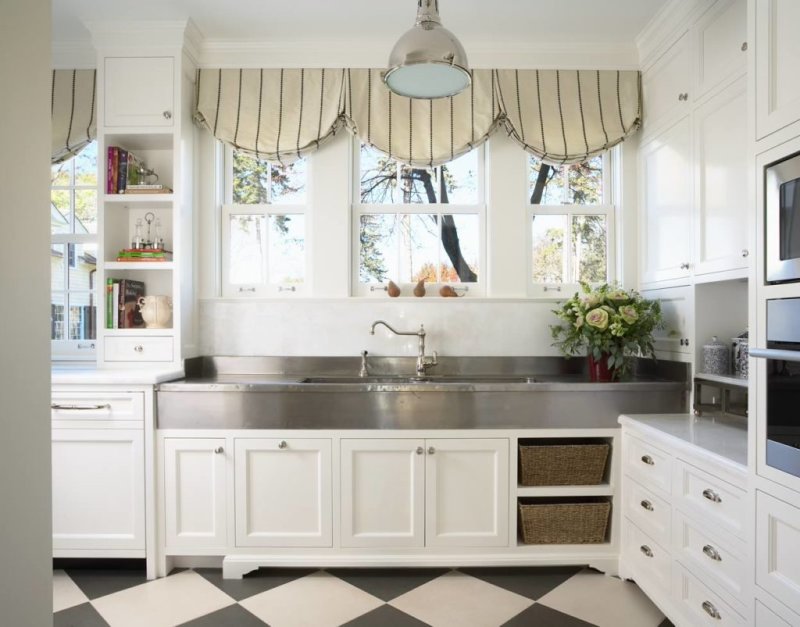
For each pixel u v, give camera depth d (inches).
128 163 100.8
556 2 91.2
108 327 99.5
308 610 76.3
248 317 107.3
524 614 75.2
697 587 64.1
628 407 87.3
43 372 29.0
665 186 95.3
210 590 82.1
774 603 49.0
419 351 105.6
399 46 67.0
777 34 49.5
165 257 101.7
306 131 104.2
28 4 28.0
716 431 72.6
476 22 97.6
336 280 107.1
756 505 51.6
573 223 111.3
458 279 111.3
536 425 86.7
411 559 85.8
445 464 86.4
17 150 27.2
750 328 53.0
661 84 97.0
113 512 86.4
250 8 93.6
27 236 27.9
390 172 111.9
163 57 98.9
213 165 108.7
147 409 85.8
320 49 105.3
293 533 86.3
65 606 77.5
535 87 105.0
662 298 96.7
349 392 86.1
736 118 74.5
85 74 105.8
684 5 87.0
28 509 27.9
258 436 86.0
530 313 107.0
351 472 85.9
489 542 86.4
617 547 87.1
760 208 51.5
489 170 108.1
